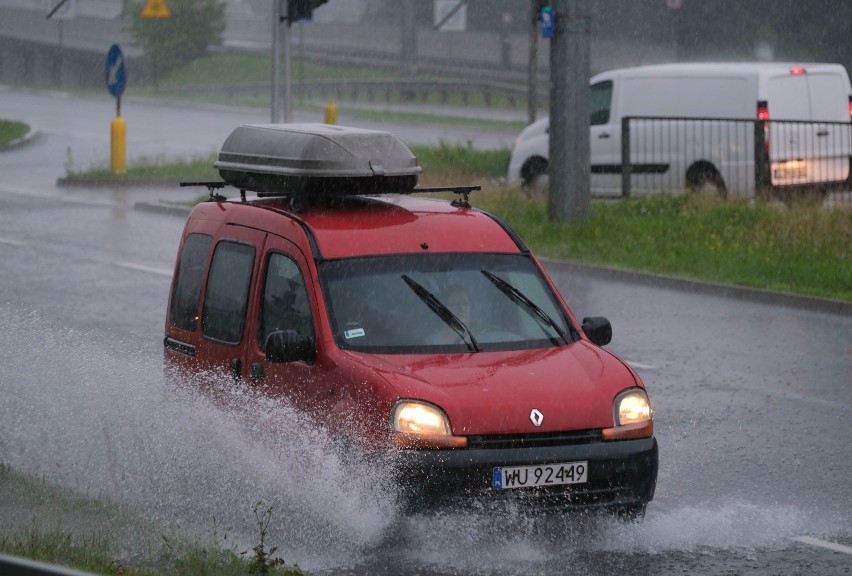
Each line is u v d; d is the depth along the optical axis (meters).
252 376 23.44
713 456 27.84
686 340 40.75
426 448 20.34
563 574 20.16
